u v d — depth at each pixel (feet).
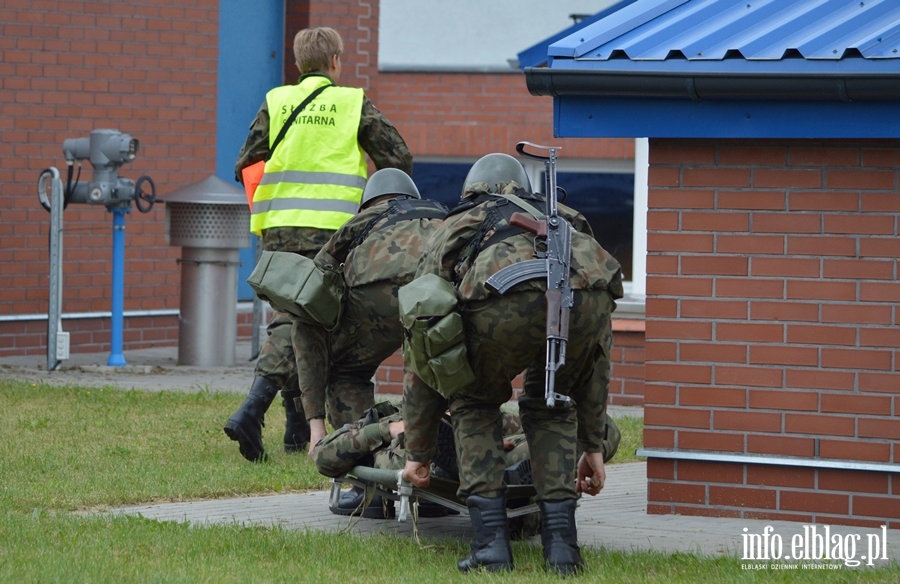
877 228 82.33
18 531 73.46
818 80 78.84
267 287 82.89
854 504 83.20
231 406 128.36
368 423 78.84
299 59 107.24
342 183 103.45
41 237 167.73
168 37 176.86
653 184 85.46
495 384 68.69
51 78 168.45
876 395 82.48
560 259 66.39
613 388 141.28
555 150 69.56
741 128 82.23
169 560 68.33
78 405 126.31
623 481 100.22
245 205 160.86
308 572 67.10
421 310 65.98
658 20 86.84
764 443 84.43
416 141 236.84
